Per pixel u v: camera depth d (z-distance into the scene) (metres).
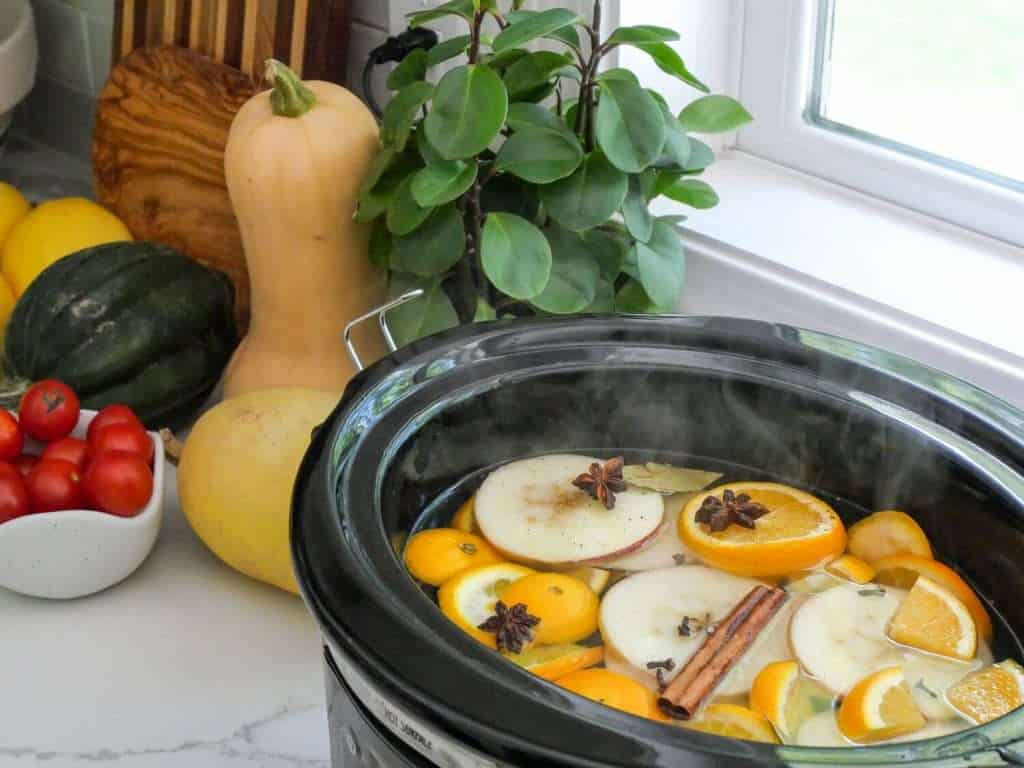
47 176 1.95
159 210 1.61
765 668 0.97
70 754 1.21
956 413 1.02
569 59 1.29
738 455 1.09
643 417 1.09
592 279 1.31
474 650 0.89
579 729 0.85
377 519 0.96
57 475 1.30
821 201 1.44
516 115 1.28
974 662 0.97
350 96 1.40
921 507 1.04
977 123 1.37
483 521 1.05
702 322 1.09
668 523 1.05
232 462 1.29
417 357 1.06
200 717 1.24
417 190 1.25
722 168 1.49
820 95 1.45
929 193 1.39
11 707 1.24
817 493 1.07
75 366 1.42
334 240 1.38
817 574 1.02
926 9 1.37
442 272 1.37
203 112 1.55
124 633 1.31
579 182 1.28
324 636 0.92
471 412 1.06
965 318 1.27
